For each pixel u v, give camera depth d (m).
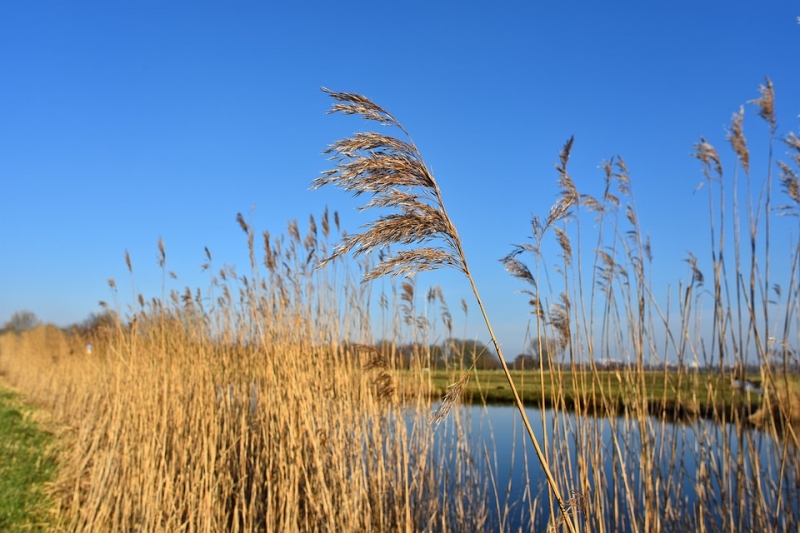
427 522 6.80
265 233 8.36
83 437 11.02
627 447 5.34
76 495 8.98
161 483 7.46
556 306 4.45
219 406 8.53
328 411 7.61
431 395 7.80
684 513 5.29
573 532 2.97
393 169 3.22
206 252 9.53
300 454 6.88
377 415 7.21
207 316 9.48
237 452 8.23
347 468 7.15
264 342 8.24
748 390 4.63
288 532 6.30
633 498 4.92
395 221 3.20
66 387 18.38
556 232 4.70
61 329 25.81
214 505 7.07
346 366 8.06
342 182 3.28
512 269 4.00
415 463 7.25
